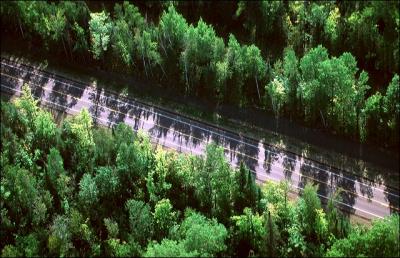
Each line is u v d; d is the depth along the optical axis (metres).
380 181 139.12
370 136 143.12
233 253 121.38
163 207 121.06
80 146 135.75
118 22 152.38
